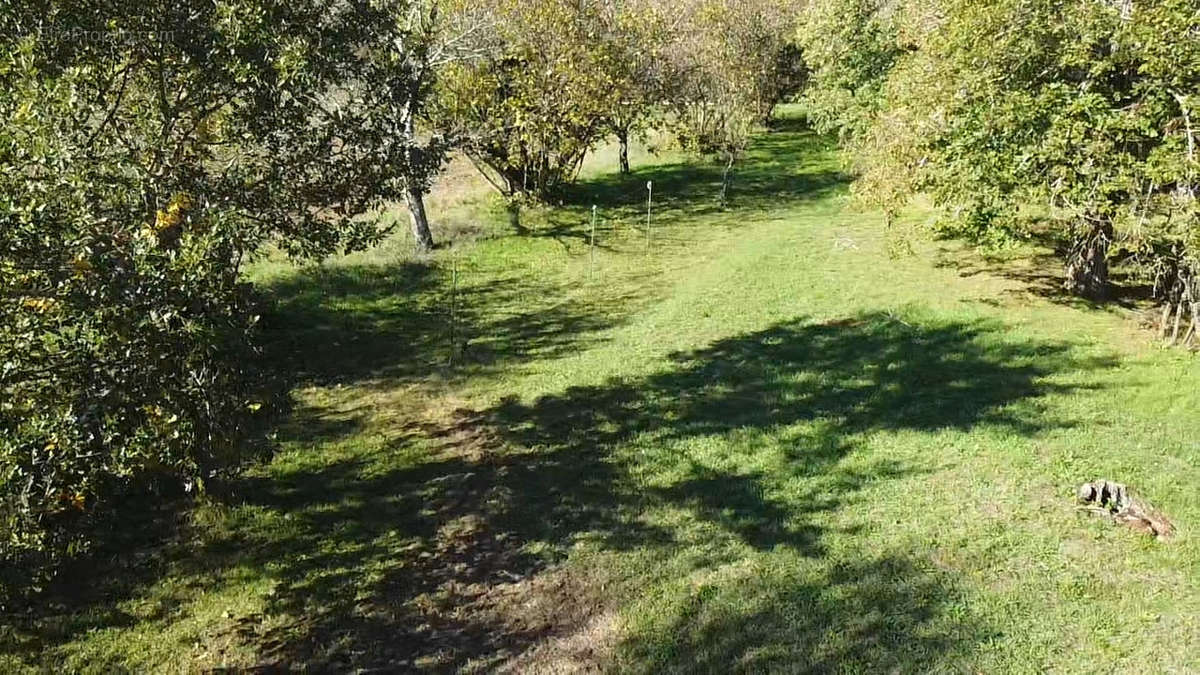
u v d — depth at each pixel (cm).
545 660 682
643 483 960
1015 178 1288
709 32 2959
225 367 696
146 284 564
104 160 694
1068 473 912
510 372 1340
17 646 702
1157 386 1131
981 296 1560
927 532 820
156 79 822
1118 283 1633
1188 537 791
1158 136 1200
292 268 1770
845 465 966
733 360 1326
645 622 718
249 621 745
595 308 1661
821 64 2961
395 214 2345
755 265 1875
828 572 768
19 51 672
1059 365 1217
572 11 2297
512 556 833
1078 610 695
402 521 910
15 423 530
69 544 626
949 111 1391
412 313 1642
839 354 1320
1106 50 1264
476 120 2220
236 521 905
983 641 662
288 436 1123
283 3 859
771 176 3100
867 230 2166
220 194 830
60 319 532
